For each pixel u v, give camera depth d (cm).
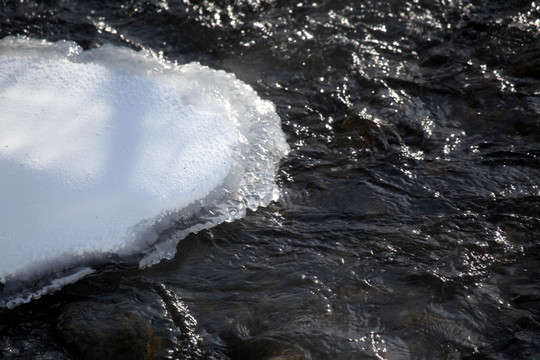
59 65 394
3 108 358
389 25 455
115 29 454
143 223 308
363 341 262
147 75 390
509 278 287
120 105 367
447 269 293
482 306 275
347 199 334
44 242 296
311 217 324
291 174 349
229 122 365
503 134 367
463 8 466
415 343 261
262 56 434
